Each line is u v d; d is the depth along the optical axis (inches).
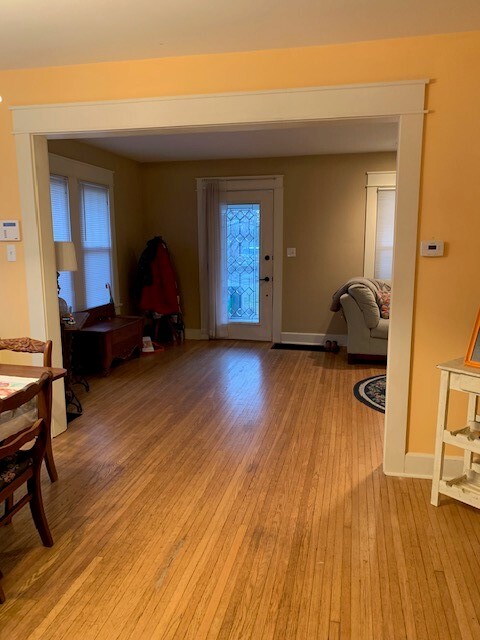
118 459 114.7
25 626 65.3
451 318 99.3
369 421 137.0
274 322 243.8
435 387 102.5
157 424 136.1
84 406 150.9
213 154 221.6
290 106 99.9
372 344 196.9
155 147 203.5
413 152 95.3
